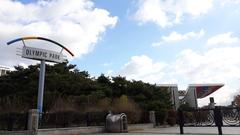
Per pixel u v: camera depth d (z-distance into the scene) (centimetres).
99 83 3250
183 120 1706
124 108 2539
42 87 2184
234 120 1465
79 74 3338
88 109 2273
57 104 2161
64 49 2425
